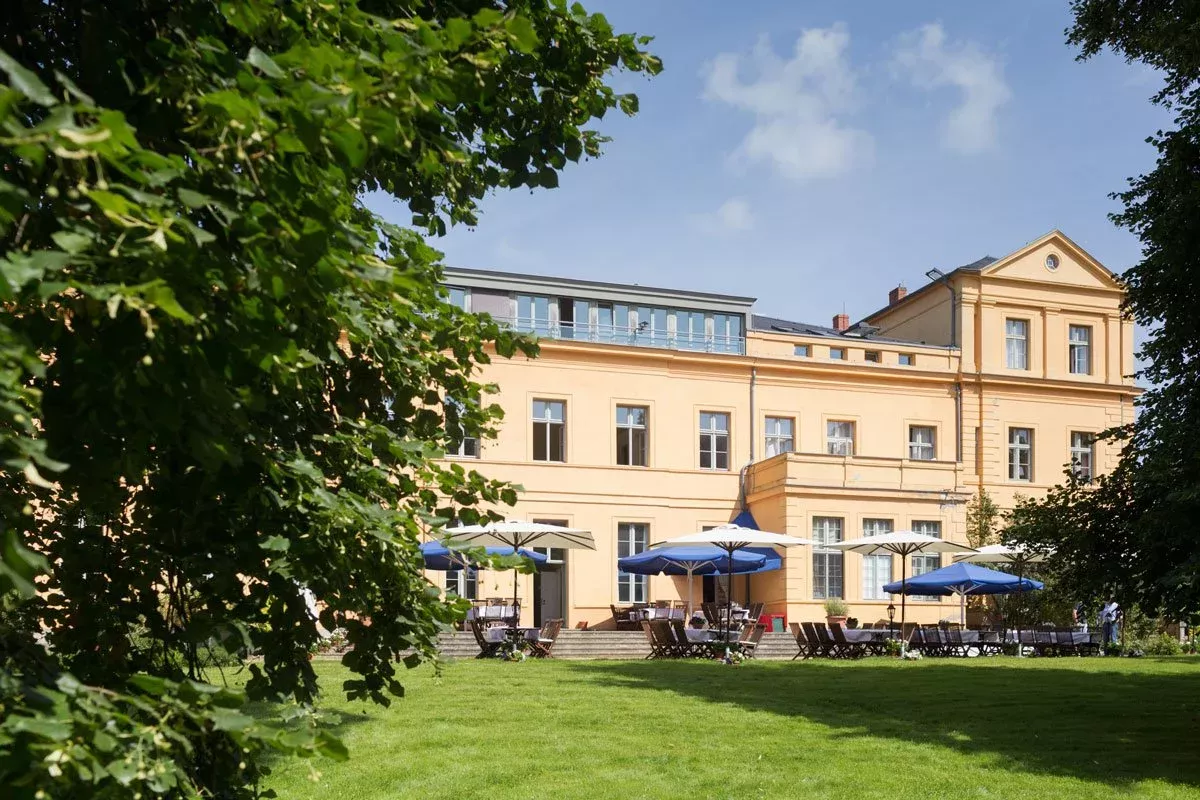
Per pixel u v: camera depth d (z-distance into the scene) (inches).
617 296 1235.9
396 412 174.4
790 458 1173.7
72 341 101.6
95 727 87.5
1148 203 464.4
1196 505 404.5
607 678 611.8
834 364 1274.6
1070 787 331.6
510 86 181.8
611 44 180.9
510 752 366.9
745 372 1256.8
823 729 430.3
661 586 1207.6
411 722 421.7
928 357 1314.0
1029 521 488.4
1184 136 449.1
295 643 155.1
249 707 338.0
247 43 125.8
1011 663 784.3
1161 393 453.7
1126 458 456.1
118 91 110.4
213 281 94.5
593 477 1186.6
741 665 737.6
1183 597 436.8
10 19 116.3
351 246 110.1
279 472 126.1
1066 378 1341.0
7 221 77.9
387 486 155.6
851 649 867.4
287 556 135.3
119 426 108.8
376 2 144.2
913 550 975.0
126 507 159.6
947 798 315.9
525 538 861.2
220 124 97.0
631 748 379.6
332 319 130.0
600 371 1205.7
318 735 98.3
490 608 978.1
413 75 101.6
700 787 323.9
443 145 131.0
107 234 90.0
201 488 128.5
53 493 157.2
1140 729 439.5
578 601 1163.9
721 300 1279.5
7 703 88.7
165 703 97.3
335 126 93.9
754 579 1219.9
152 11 113.7
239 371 108.7
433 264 179.2
